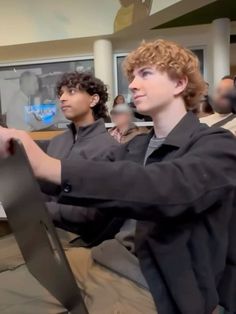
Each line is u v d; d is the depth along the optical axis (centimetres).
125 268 81
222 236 73
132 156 92
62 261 53
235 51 520
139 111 82
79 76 165
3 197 63
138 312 71
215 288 72
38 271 74
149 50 78
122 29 429
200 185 62
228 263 79
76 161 59
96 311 72
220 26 403
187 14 386
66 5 444
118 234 93
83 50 491
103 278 82
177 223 69
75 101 163
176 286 69
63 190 57
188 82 81
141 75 80
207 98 182
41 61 503
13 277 88
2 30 465
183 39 451
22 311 73
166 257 70
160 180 59
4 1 457
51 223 50
